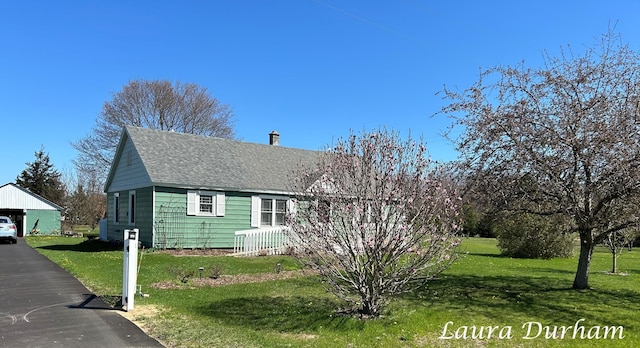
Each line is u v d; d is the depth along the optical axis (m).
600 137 8.73
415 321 7.50
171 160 20.91
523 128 9.45
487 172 10.13
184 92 46.62
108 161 43.59
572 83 9.42
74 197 45.88
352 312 7.92
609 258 21.14
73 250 20.55
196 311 8.31
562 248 20.20
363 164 7.46
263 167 23.59
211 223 20.58
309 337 6.76
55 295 9.69
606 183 9.07
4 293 9.91
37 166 55.59
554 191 9.65
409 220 7.29
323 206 7.63
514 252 20.62
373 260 7.38
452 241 7.58
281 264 14.62
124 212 23.17
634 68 9.12
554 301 9.30
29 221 39.31
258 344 6.34
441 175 7.87
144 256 16.69
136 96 43.88
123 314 8.02
